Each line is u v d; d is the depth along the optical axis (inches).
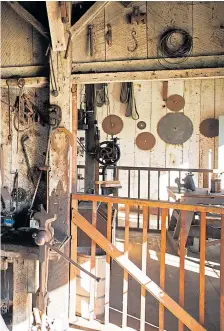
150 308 113.6
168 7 103.3
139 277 96.4
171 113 278.4
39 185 113.5
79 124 176.6
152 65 104.2
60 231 104.3
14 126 114.9
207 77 100.2
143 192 283.9
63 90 103.5
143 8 104.4
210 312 111.0
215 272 146.9
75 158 113.2
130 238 195.9
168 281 135.8
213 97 271.3
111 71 105.7
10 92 114.9
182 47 102.2
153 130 281.7
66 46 100.9
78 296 107.3
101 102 283.4
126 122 285.0
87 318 105.8
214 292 126.6
